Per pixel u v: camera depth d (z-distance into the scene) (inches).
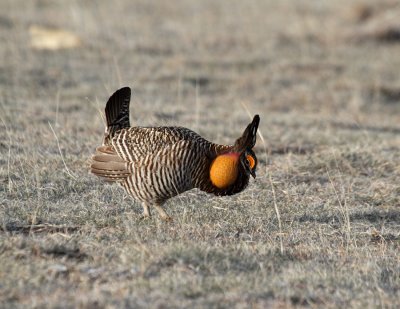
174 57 2308.1
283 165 1176.2
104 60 2178.9
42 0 3014.3
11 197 933.8
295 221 919.0
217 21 2972.4
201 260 713.0
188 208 942.4
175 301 613.0
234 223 882.8
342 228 900.0
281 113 1806.1
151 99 1734.7
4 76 1839.3
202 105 1786.4
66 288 633.0
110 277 665.0
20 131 1266.0
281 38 2721.5
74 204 924.0
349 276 709.9
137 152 817.5
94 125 1373.0
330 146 1339.8
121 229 826.2
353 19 3041.3
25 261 689.6
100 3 3110.2
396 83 2219.5
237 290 645.9
